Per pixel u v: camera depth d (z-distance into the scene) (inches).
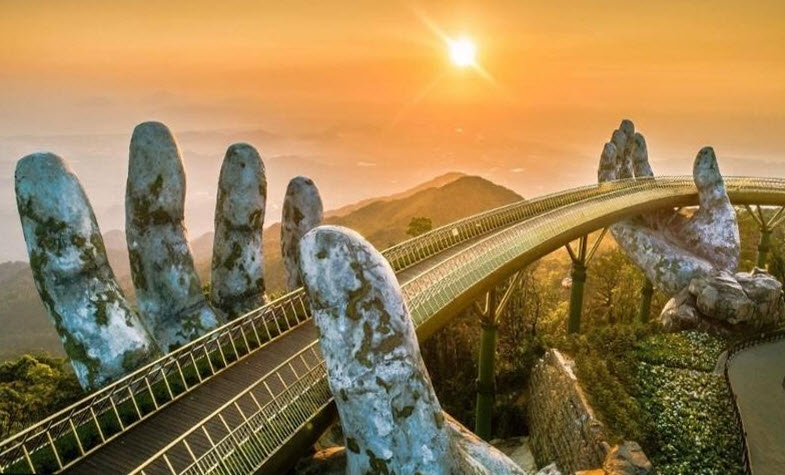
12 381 1192.2
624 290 2292.1
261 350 867.4
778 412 1140.5
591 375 1162.0
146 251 893.2
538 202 1779.0
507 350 1899.6
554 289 2775.6
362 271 589.0
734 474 962.7
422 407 598.5
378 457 584.4
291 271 1079.6
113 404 640.4
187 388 739.4
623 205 1782.7
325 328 595.8
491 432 1486.2
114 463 604.1
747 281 1567.4
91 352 737.6
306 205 1064.8
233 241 1012.5
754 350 1409.9
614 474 834.8
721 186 1863.9
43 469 587.8
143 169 876.0
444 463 599.8
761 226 2337.6
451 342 1886.1
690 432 1064.8
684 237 1910.7
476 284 1067.3
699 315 1514.5
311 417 674.2
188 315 912.3
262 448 611.2
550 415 1235.2
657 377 1251.2
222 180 1010.1
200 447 627.8
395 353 589.3
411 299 890.7
